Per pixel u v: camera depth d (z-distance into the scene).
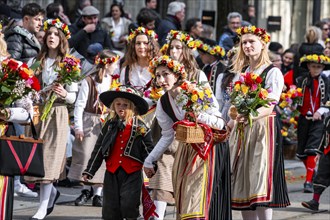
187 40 16.06
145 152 14.11
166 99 13.30
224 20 31.36
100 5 33.81
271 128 14.31
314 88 21.33
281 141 14.55
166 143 13.52
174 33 16.11
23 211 17.27
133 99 14.11
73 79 15.90
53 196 16.53
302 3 47.00
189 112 13.02
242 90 13.70
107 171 14.23
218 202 13.27
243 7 32.69
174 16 24.91
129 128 14.12
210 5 37.75
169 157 15.63
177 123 12.98
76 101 17.34
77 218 16.77
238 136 14.35
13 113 12.59
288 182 22.80
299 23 46.44
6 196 12.54
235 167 14.38
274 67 14.28
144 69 16.75
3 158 12.45
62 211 17.45
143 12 24.06
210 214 13.16
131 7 34.19
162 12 37.81
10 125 12.85
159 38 24.33
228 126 13.49
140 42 16.59
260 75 14.29
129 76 16.81
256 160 14.21
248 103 13.66
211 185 13.10
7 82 12.45
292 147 27.20
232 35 25.88
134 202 14.05
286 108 23.73
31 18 19.34
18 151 12.59
